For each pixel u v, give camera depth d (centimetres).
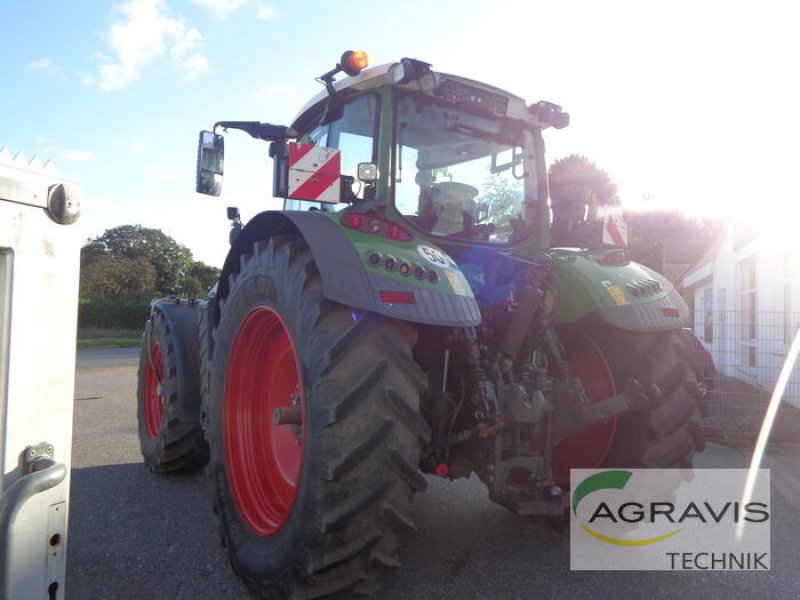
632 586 296
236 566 292
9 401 142
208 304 408
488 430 275
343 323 251
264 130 419
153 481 473
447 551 334
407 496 244
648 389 321
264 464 322
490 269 338
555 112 364
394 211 316
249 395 328
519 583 297
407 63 299
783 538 358
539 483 288
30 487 139
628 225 404
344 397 237
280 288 281
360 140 334
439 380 302
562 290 348
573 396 298
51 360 151
